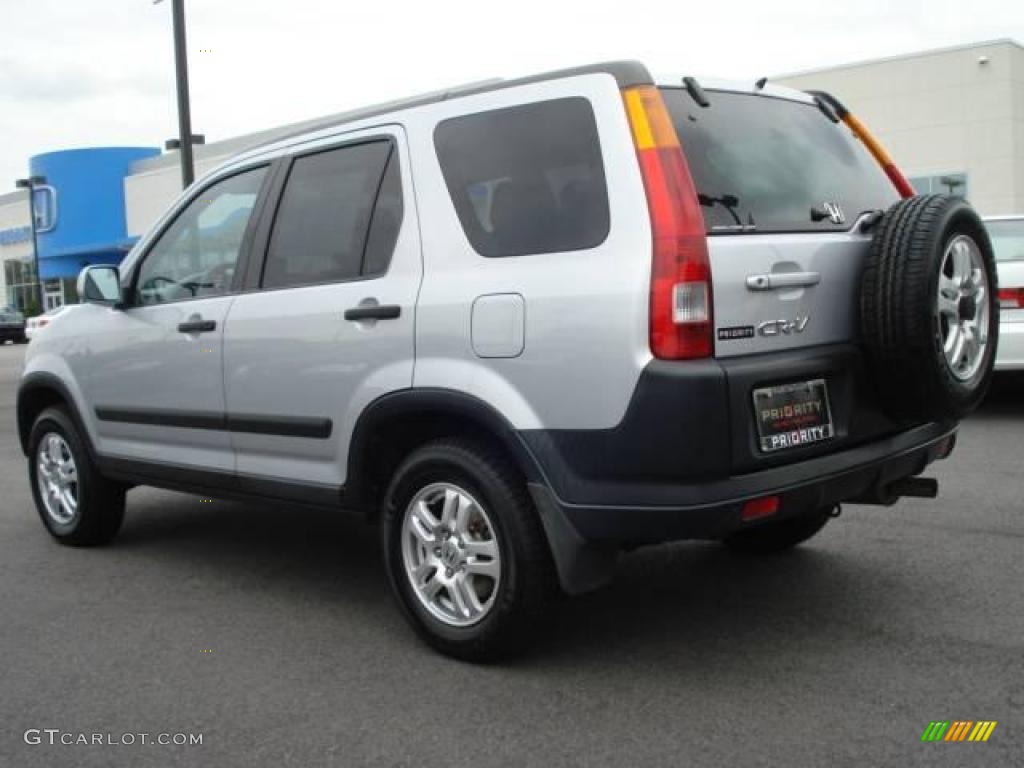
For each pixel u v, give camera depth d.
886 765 3.03
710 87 3.83
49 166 49.31
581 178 3.52
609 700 3.54
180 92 14.56
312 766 3.17
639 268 3.29
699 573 4.89
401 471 3.97
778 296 3.50
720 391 3.24
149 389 5.08
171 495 7.25
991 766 3.01
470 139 3.87
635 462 3.31
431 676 3.81
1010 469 6.80
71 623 4.56
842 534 5.45
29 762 3.26
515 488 3.64
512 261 3.62
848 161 4.30
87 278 5.18
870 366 3.76
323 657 4.05
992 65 32.03
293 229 4.48
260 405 4.48
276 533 6.07
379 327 3.95
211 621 4.53
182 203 5.12
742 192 3.64
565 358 3.41
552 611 3.73
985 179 32.62
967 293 3.81
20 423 6.14
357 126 4.31
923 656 3.80
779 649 3.93
